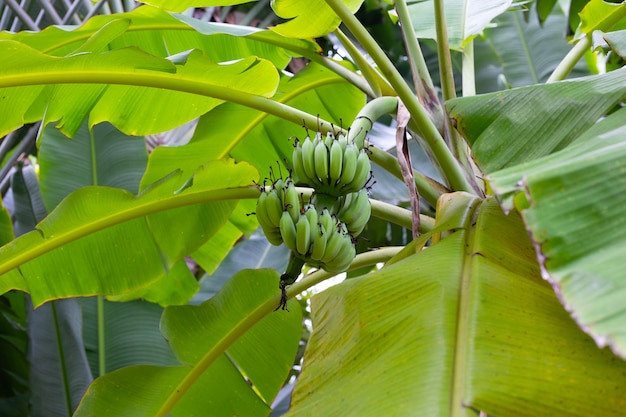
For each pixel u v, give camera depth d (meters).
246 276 3.77
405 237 5.50
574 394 2.34
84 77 3.32
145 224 3.81
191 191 3.65
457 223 2.86
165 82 3.41
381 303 2.65
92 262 3.79
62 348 4.32
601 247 2.23
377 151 3.28
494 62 5.93
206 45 3.99
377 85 3.60
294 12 3.48
